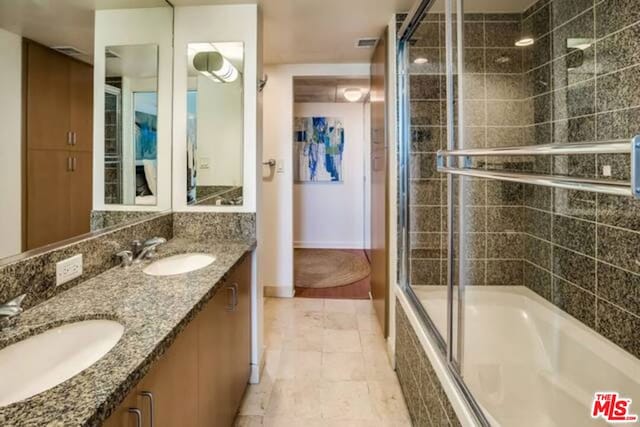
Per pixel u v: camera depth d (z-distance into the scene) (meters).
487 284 2.34
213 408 1.49
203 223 2.23
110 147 1.72
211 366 1.46
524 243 2.36
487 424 1.20
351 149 5.62
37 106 1.28
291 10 2.25
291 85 3.51
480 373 1.79
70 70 1.45
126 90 1.85
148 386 0.94
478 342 2.07
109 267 1.61
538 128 2.22
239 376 1.92
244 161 2.20
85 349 1.09
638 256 1.55
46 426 0.63
